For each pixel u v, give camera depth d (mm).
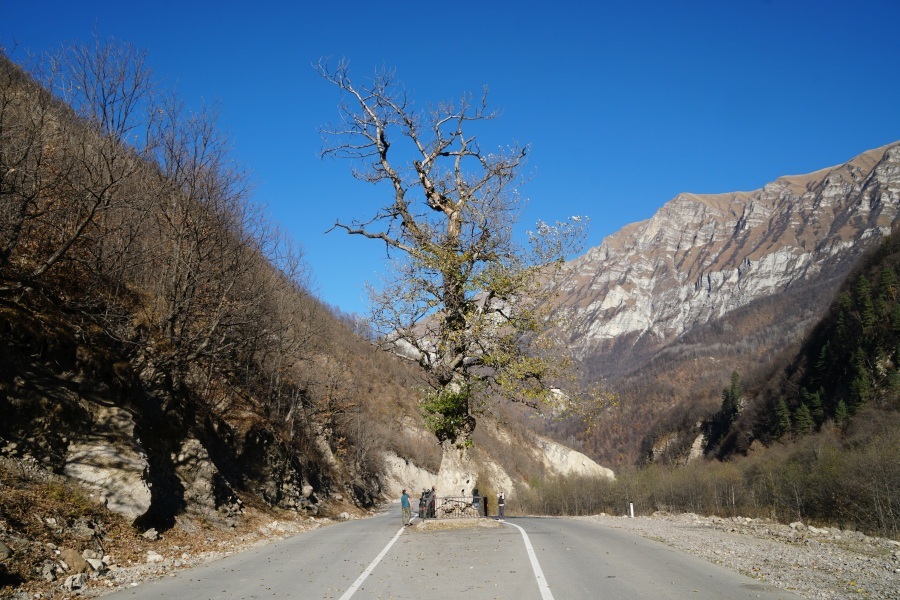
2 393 13383
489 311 20703
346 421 51719
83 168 18250
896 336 89375
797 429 93938
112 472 14320
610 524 28031
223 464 24125
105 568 11461
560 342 20219
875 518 32625
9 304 15203
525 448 95125
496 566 12055
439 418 20938
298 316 42344
